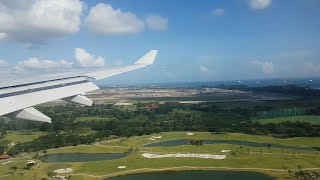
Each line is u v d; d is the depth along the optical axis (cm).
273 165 14850
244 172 14088
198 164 15300
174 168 14788
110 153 18375
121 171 14475
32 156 17325
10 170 14538
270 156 16412
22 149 18425
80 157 17512
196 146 18912
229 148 18250
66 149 19050
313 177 12938
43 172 14312
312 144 19575
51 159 17038
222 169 14538
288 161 15425
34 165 15350
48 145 19350
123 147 19562
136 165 15300
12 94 3278
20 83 3828
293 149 18225
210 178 13425
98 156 17738
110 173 14238
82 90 4084
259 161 15525
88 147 19412
